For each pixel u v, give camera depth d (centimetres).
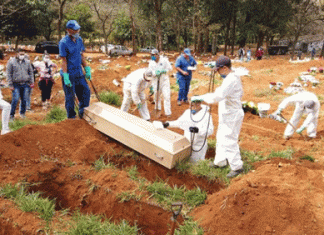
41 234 325
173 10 3656
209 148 554
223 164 451
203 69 1817
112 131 482
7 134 444
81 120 530
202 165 456
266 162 491
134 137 453
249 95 1262
